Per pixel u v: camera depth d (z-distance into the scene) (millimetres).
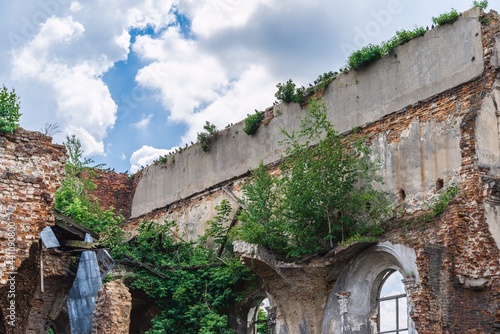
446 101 21359
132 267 25047
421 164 21609
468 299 19109
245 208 25391
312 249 22156
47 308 20297
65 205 25922
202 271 25250
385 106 23125
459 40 21328
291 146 26234
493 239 19141
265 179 23656
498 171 20109
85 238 20312
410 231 20641
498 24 20625
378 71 23609
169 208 31703
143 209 33281
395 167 22328
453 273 19156
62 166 18359
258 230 22391
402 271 20766
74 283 19469
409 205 21656
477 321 18938
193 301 24922
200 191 30000
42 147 18125
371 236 21516
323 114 23891
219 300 24344
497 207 19562
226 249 26297
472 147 19906
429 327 18891
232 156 28859
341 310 21844
